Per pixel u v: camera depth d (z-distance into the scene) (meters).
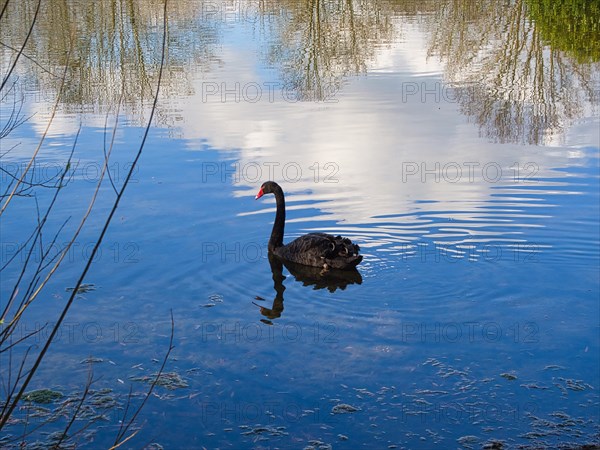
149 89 19.91
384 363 7.46
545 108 18.33
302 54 24.44
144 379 7.22
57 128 16.03
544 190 12.42
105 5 32.22
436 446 6.16
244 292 9.21
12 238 10.56
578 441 6.18
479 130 16.22
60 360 7.57
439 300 8.84
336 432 6.38
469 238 10.63
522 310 8.55
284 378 7.23
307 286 9.39
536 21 29.16
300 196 12.32
